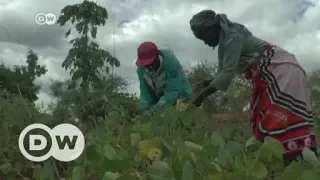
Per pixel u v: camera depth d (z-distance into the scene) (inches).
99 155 77.6
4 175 90.6
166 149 77.7
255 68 103.4
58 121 104.7
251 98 104.7
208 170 71.1
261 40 105.2
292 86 98.7
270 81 100.3
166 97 130.0
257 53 103.7
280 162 77.5
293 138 96.9
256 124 102.8
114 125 101.3
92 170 78.4
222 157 74.8
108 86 128.1
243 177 68.4
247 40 104.3
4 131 98.6
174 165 68.2
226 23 104.6
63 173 91.4
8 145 97.7
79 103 110.0
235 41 103.2
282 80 99.3
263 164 73.1
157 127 92.6
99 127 97.7
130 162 74.0
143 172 73.9
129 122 113.3
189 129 106.0
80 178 76.0
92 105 111.0
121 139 96.2
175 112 96.1
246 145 85.0
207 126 107.3
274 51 102.3
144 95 136.7
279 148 76.2
